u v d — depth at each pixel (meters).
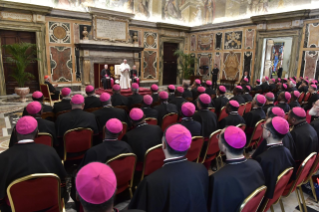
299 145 2.71
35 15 9.99
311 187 2.97
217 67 13.71
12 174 1.92
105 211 1.01
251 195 1.55
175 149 1.54
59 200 2.02
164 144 1.60
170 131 1.57
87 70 11.64
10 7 9.26
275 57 16.70
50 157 2.10
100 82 13.26
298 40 10.58
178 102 5.40
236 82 13.43
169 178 1.49
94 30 11.68
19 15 9.72
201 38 15.11
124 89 9.58
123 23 12.62
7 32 9.88
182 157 1.58
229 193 1.58
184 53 15.84
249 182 1.63
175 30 15.11
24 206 1.83
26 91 9.23
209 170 3.82
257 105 3.99
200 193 1.53
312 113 3.31
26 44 9.15
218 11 14.03
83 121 3.42
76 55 11.56
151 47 14.21
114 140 2.38
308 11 9.98
